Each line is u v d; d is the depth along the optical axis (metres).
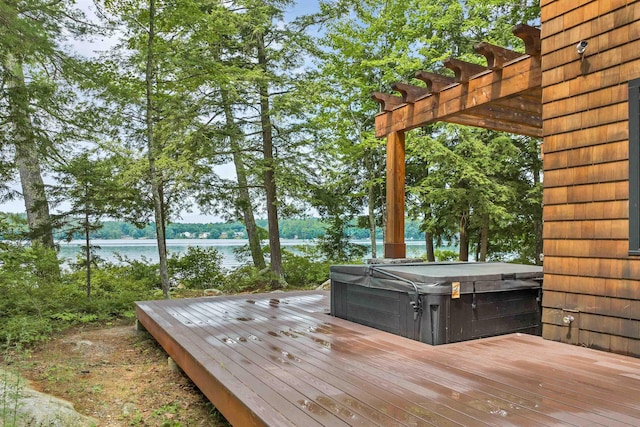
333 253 13.61
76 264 7.84
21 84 7.03
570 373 2.65
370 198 11.95
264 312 4.98
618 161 3.04
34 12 6.47
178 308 5.36
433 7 10.90
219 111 10.07
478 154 10.20
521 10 11.02
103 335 5.85
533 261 11.11
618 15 3.03
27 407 3.05
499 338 3.62
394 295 3.84
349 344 3.45
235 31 8.62
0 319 5.93
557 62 3.44
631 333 2.99
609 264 3.11
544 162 3.57
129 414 3.36
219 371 2.76
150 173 8.33
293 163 10.60
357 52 10.95
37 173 8.88
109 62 7.69
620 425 1.89
